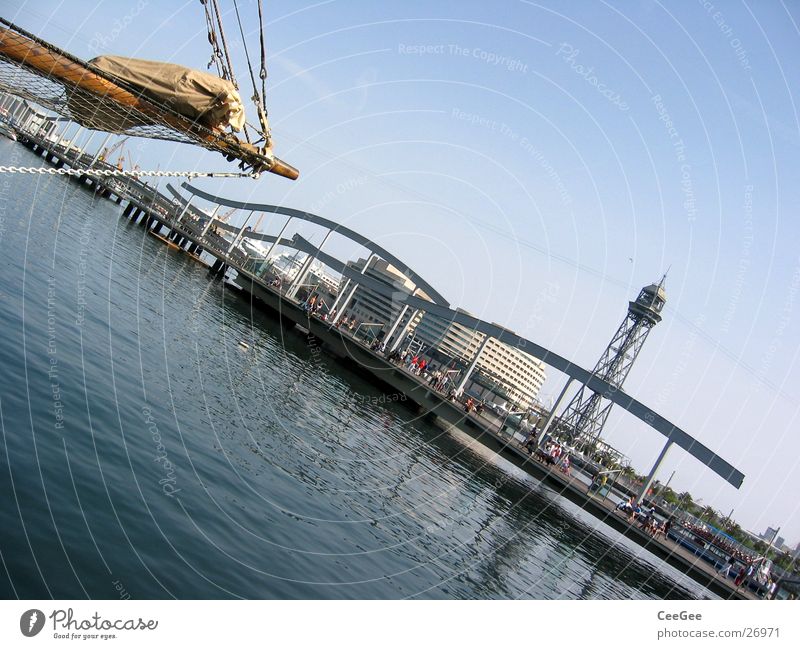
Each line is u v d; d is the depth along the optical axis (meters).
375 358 62.00
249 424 22.81
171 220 98.38
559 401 57.28
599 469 60.12
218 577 11.34
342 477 22.62
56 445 13.28
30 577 8.79
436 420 60.72
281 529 15.19
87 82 8.77
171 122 9.45
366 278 81.75
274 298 75.19
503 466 53.50
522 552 26.44
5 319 19.70
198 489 14.90
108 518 11.39
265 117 10.10
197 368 26.73
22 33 8.21
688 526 48.09
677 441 48.09
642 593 30.94
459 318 67.69
